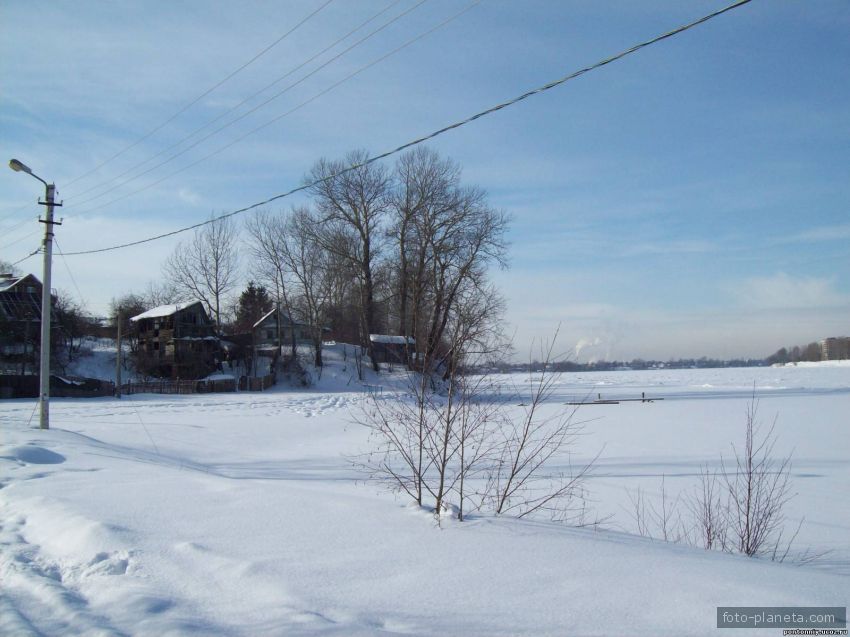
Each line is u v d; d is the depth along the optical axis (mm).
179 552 5242
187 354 52375
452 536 5594
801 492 11750
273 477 12086
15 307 48656
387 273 52062
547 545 5324
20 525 6473
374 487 9789
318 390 50094
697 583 4402
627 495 11289
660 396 47312
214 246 61375
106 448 13930
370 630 3711
